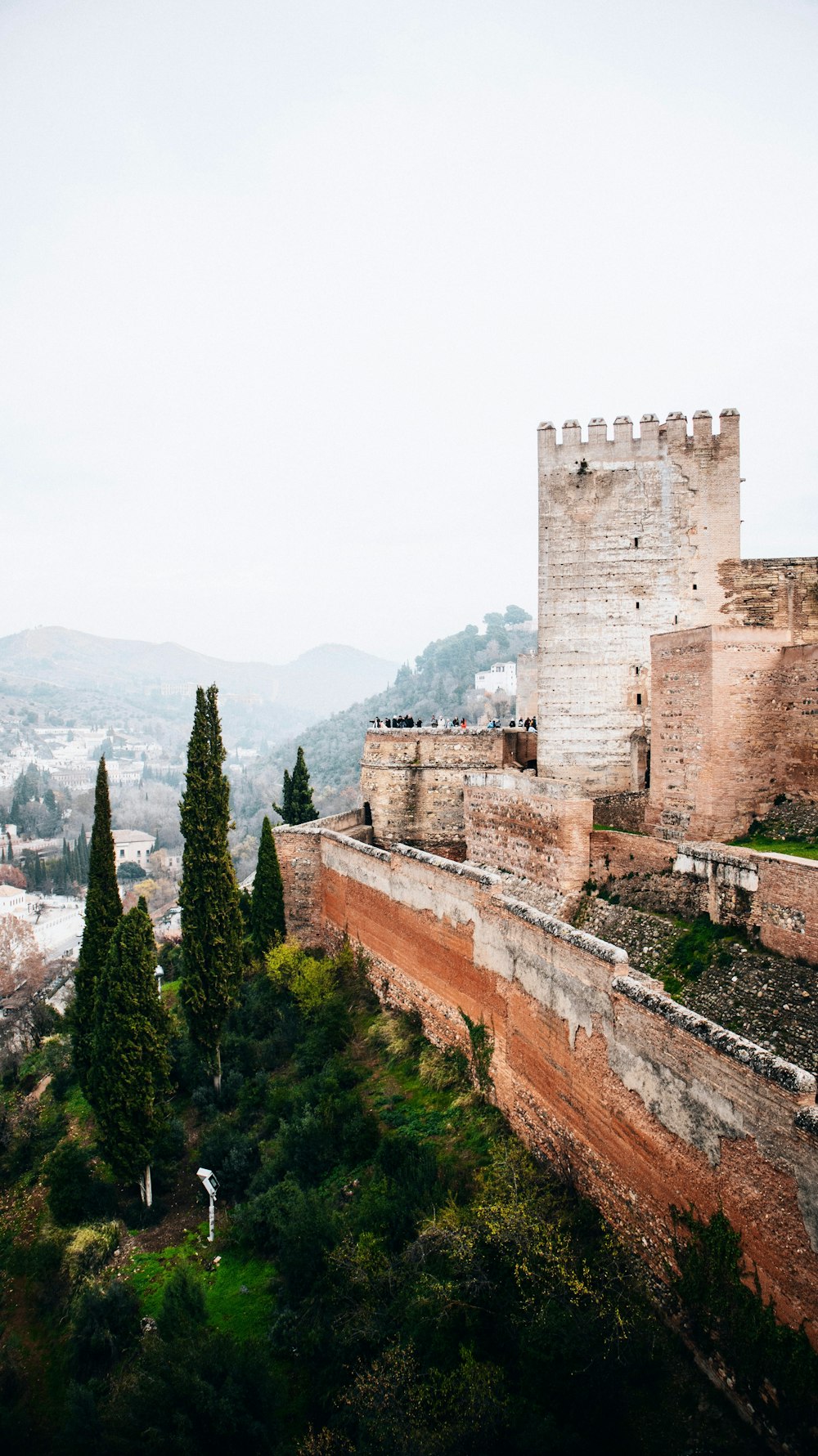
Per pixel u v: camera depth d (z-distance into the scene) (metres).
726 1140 14.96
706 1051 15.48
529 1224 18.59
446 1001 28.91
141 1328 23.81
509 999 24.14
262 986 39.81
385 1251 21.48
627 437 38.75
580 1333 15.78
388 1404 17.02
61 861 153.12
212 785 34.56
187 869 34.59
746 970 21.70
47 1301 26.20
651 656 31.22
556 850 30.50
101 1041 29.08
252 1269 25.22
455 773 44.62
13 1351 24.94
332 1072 30.47
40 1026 54.72
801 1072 13.52
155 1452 18.45
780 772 28.83
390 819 45.91
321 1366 20.14
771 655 28.70
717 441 38.06
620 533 38.91
